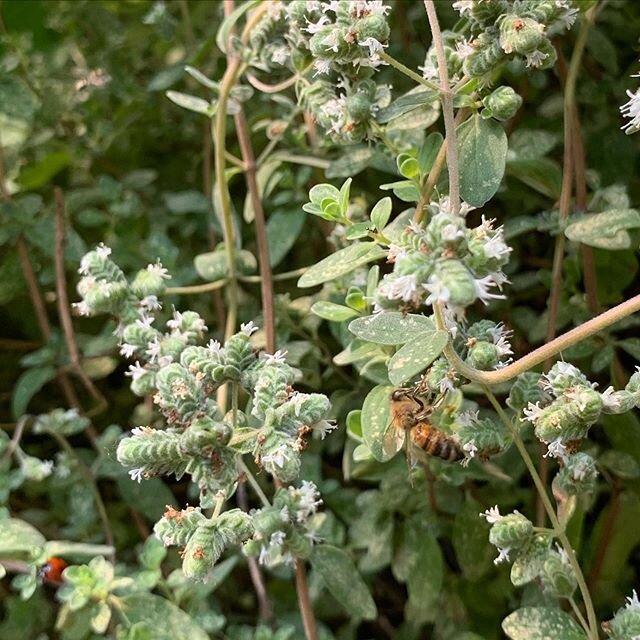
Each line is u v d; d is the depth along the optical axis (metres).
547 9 0.12
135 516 0.18
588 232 0.14
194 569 0.11
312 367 0.17
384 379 0.14
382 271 0.17
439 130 0.18
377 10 0.12
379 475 0.16
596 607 0.16
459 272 0.09
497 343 0.12
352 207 0.16
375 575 0.18
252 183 0.17
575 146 0.16
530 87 0.19
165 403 0.11
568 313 0.16
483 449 0.12
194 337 0.13
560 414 0.11
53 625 0.17
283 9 0.15
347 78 0.13
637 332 0.18
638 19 0.19
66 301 0.19
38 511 0.18
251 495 0.18
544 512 0.15
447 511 0.16
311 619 0.14
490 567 0.16
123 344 0.14
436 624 0.16
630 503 0.15
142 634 0.13
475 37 0.13
